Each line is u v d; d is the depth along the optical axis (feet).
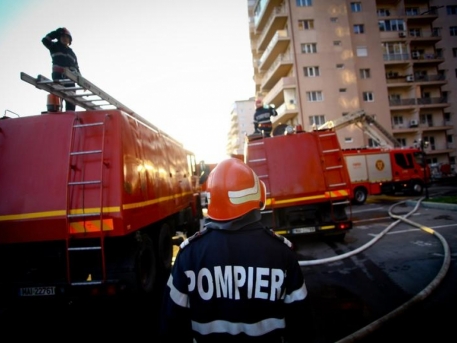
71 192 10.94
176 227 22.11
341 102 91.20
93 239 11.30
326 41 93.25
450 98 114.21
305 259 18.80
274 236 4.07
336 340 8.93
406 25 111.45
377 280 13.76
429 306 10.48
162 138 18.40
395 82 108.88
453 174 103.65
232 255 3.81
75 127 11.64
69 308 12.96
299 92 90.48
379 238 21.77
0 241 10.89
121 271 11.56
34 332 11.10
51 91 12.38
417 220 27.76
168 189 18.07
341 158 21.04
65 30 17.04
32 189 11.06
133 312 12.58
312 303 11.91
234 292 3.72
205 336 3.73
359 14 100.32
